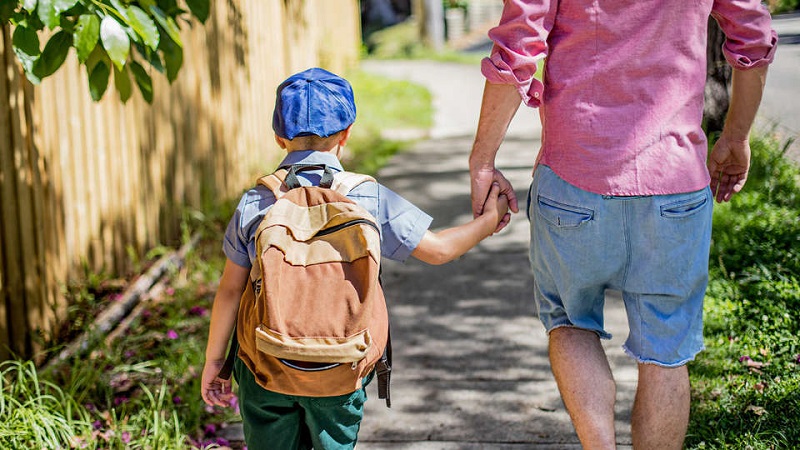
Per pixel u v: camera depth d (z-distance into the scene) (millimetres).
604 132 2551
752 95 2818
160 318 5047
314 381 2377
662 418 2656
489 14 34062
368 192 2559
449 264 5930
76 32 2965
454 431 3770
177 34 3287
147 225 6035
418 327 4941
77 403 3873
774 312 4180
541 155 2707
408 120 12062
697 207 2578
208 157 7086
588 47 2564
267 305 2303
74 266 5031
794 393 3455
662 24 2516
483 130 2721
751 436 3223
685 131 2549
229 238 2596
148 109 6027
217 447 3693
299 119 2570
